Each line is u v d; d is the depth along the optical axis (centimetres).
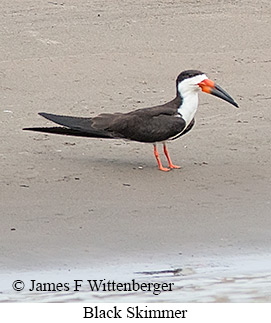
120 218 1583
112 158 1870
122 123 1789
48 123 2034
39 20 2580
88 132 1803
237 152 1908
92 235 1518
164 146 1817
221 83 2294
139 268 1423
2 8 2644
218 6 2714
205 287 1388
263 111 2128
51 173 1775
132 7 2681
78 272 1403
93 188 1709
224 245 1502
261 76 2336
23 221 1562
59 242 1490
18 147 1900
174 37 2530
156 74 2331
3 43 2450
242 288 1385
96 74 2317
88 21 2588
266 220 1595
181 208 1631
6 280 1377
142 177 1767
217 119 2080
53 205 1630
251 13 2681
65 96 2194
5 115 2070
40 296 1346
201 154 1898
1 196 1662
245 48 2489
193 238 1520
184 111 1812
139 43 2489
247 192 1706
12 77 2275
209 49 2477
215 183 1745
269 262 1453
